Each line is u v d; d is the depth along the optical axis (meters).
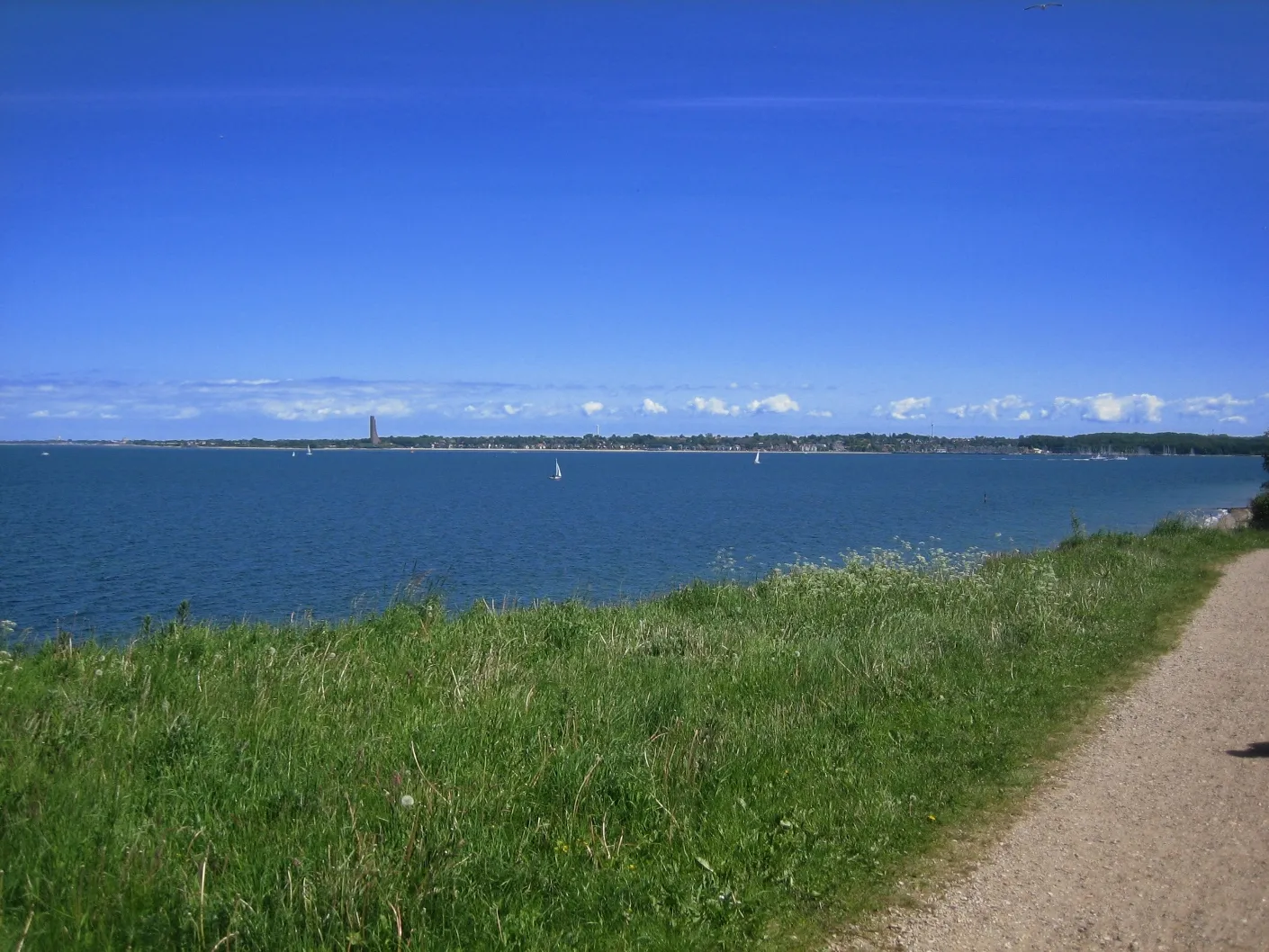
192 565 26.67
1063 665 9.61
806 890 4.75
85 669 7.48
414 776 5.52
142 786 5.18
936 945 4.27
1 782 4.98
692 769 5.95
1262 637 11.60
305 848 4.64
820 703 7.80
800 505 58.53
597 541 34.16
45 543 32.88
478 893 4.37
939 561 16.00
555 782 5.57
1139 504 60.16
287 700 6.95
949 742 7.04
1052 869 5.02
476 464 172.50
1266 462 36.84
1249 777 6.41
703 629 10.30
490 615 10.82
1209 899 4.62
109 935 3.90
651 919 4.41
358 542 33.59
